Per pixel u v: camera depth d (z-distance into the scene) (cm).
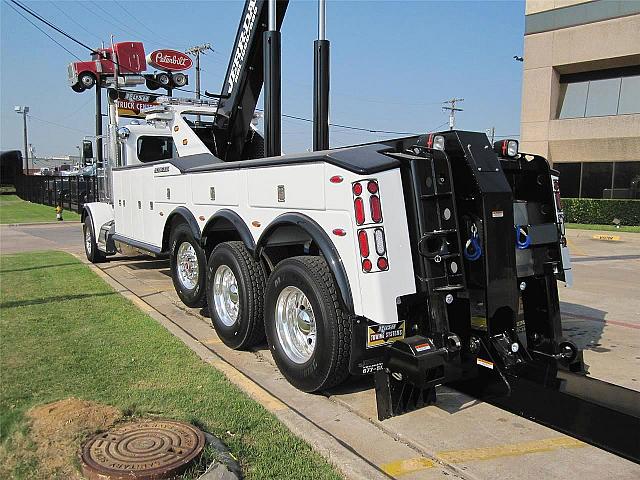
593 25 2223
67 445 319
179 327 598
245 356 523
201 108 769
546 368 384
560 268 439
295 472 309
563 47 2325
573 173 2412
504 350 383
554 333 432
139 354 493
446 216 370
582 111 2397
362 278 363
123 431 335
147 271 966
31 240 1580
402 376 364
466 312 384
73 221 2284
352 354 378
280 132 613
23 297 715
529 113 2477
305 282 412
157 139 934
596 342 580
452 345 362
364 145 425
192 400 395
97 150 1073
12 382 422
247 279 507
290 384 450
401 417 392
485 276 371
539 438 361
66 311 643
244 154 830
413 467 324
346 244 378
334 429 373
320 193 402
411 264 367
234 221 520
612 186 2294
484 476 313
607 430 319
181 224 653
